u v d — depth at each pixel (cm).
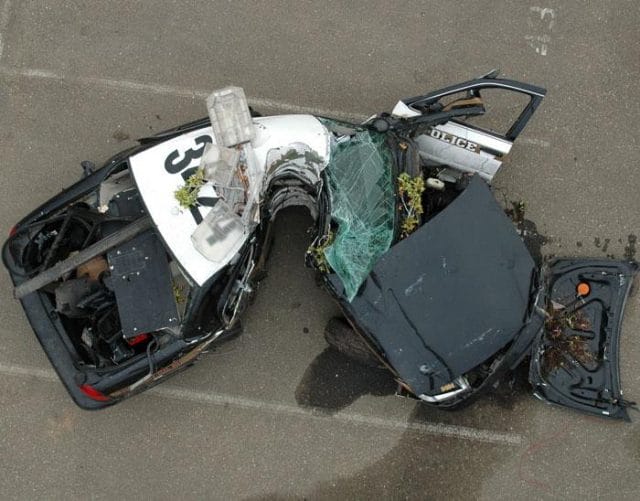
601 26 578
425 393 465
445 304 452
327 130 463
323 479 557
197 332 468
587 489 557
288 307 566
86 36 580
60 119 575
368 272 454
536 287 461
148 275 445
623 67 580
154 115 576
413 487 557
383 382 562
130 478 555
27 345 562
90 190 482
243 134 403
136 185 444
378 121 466
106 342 482
